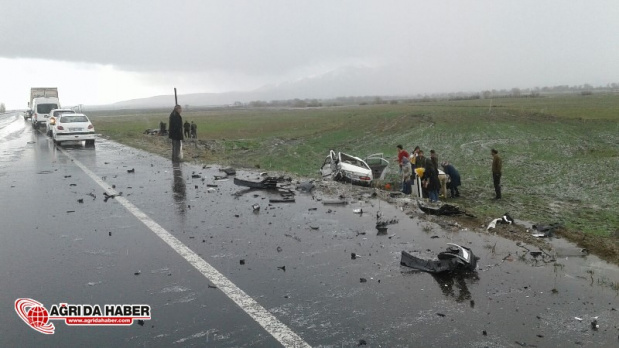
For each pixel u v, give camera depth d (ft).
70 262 21.18
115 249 23.08
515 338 14.43
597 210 49.70
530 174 79.00
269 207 32.65
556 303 16.92
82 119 84.17
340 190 39.60
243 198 35.81
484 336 14.55
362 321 15.53
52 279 19.15
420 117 205.05
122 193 37.88
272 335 14.58
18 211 31.50
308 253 22.50
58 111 107.65
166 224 27.89
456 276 19.60
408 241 24.47
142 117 357.20
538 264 21.08
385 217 29.60
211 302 16.97
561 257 22.15
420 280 19.15
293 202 34.40
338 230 26.58
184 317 15.80
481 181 74.02
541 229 27.02
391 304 16.84
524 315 15.98
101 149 76.84
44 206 33.06
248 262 21.20
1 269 20.29
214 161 61.87
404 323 15.39
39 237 25.21
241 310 16.33
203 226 27.43
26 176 47.19
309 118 274.36
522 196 60.70
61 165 55.93
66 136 80.69
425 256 21.08
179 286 18.40
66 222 28.45
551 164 88.63
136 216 29.96
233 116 348.79
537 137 134.00
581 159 92.68
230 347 13.85
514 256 22.13
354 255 22.04
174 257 21.85
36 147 80.02
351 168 66.28
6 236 25.40
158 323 15.39
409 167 61.11
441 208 30.71
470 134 145.48
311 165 96.68
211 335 14.58
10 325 15.39
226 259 21.58
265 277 19.38
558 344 14.07
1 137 103.19
